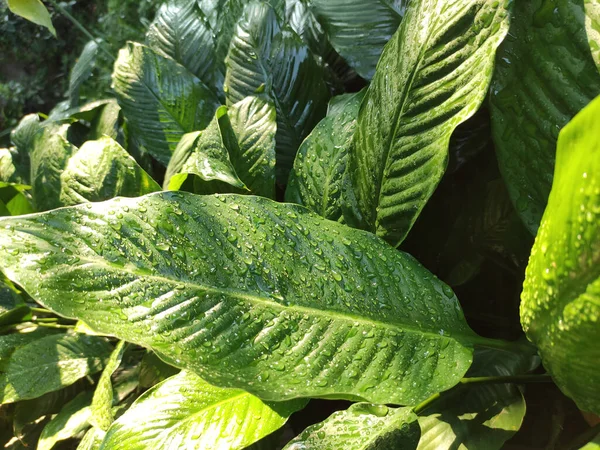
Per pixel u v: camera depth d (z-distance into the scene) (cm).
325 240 29
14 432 47
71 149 53
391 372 25
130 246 26
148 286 25
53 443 40
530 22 26
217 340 25
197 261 26
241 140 41
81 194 44
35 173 55
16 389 43
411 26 29
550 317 21
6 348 46
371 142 31
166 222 27
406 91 28
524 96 27
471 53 26
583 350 20
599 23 24
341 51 41
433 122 27
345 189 34
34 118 70
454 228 37
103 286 25
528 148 27
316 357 25
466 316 40
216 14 62
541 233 21
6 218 25
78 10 157
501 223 34
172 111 52
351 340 26
